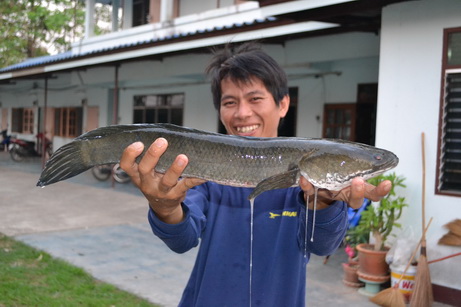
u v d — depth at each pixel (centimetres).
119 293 497
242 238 210
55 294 474
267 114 215
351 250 570
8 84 2064
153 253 665
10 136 2186
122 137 188
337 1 533
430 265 504
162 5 1460
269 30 745
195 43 889
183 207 187
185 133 192
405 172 538
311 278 575
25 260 588
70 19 2789
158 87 1502
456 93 504
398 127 544
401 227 527
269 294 203
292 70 1056
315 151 185
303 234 197
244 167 190
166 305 474
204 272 209
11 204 993
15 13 2684
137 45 1024
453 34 504
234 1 1313
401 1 536
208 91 1349
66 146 187
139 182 165
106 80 1388
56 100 2005
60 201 1055
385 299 480
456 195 499
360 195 164
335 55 824
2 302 444
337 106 1037
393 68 548
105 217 897
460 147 502
